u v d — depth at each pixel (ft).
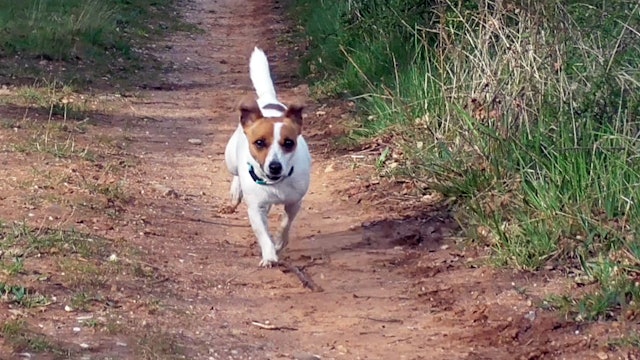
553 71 35.68
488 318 26.68
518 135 35.32
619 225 29.94
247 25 89.92
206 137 50.08
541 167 33.14
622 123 33.12
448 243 32.78
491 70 37.14
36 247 28.91
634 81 32.58
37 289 25.77
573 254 29.50
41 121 48.21
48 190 35.45
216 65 72.54
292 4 95.76
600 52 34.71
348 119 49.75
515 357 24.43
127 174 40.60
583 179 31.45
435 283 29.50
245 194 30.60
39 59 63.16
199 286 28.76
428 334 26.14
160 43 78.02
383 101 46.80
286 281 29.86
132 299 26.43
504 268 29.63
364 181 39.73
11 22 68.33
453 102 39.01
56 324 23.88
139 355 22.77
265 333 25.82
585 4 35.40
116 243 30.99
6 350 21.70
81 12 74.28
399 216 35.42
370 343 25.52
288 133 29.25
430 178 37.93
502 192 33.71
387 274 30.60
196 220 35.65
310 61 67.00
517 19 37.06
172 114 55.31
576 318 25.73
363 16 61.98
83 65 64.34
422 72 45.06
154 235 32.89
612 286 26.63
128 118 52.80
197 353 23.62
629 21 34.58
